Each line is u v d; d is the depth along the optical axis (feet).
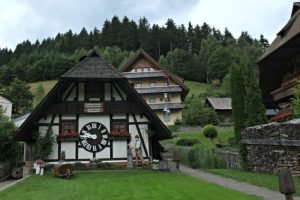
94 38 450.71
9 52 446.19
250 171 58.34
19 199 37.81
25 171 65.67
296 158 45.34
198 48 433.89
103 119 66.69
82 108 65.67
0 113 87.51
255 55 357.20
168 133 66.39
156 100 176.76
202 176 55.67
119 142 66.18
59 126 65.26
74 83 66.64
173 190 40.22
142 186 44.19
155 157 72.38
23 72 353.92
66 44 455.22
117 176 54.95
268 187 40.27
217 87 295.89
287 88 73.56
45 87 326.44
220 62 337.93
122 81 65.36
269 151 51.80
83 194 39.68
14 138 63.52
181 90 175.42
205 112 167.12
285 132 47.29
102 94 67.05
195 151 78.23
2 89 232.53
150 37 414.62
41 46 478.18
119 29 434.30
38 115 63.16
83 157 64.85
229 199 33.50
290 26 70.95
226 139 122.01
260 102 65.67
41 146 62.75
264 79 83.92
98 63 67.00
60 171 53.78
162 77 178.70
